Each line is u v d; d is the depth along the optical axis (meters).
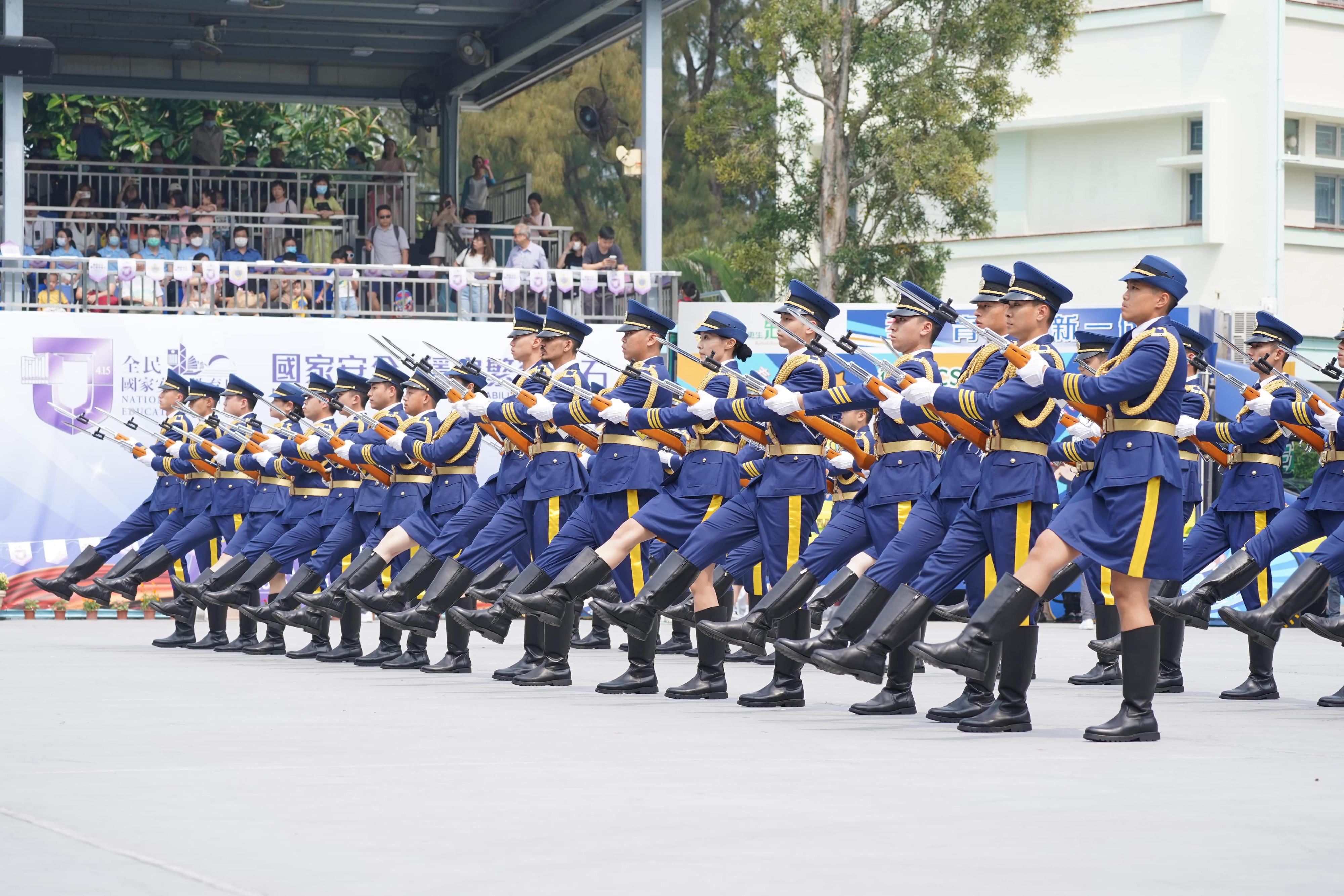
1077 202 57.16
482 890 7.70
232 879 7.92
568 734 13.27
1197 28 54.47
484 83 41.78
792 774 11.12
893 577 14.27
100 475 28.55
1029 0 43.78
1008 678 13.62
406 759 11.80
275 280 31.84
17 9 30.05
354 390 22.12
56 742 12.63
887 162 44.47
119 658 21.03
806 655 15.08
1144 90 55.41
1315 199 55.72
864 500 15.32
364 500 20.77
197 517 23.41
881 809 9.77
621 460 16.62
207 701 15.77
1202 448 18.36
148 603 28.70
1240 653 22.58
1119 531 12.76
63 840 8.81
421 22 36.72
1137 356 12.56
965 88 44.59
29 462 28.23
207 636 22.94
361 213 39.81
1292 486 36.22
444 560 19.06
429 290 33.31
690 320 32.12
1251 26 53.66
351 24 37.28
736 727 13.86
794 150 46.88
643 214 33.41
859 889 7.72
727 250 60.78
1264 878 7.97
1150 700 13.05
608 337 31.33
